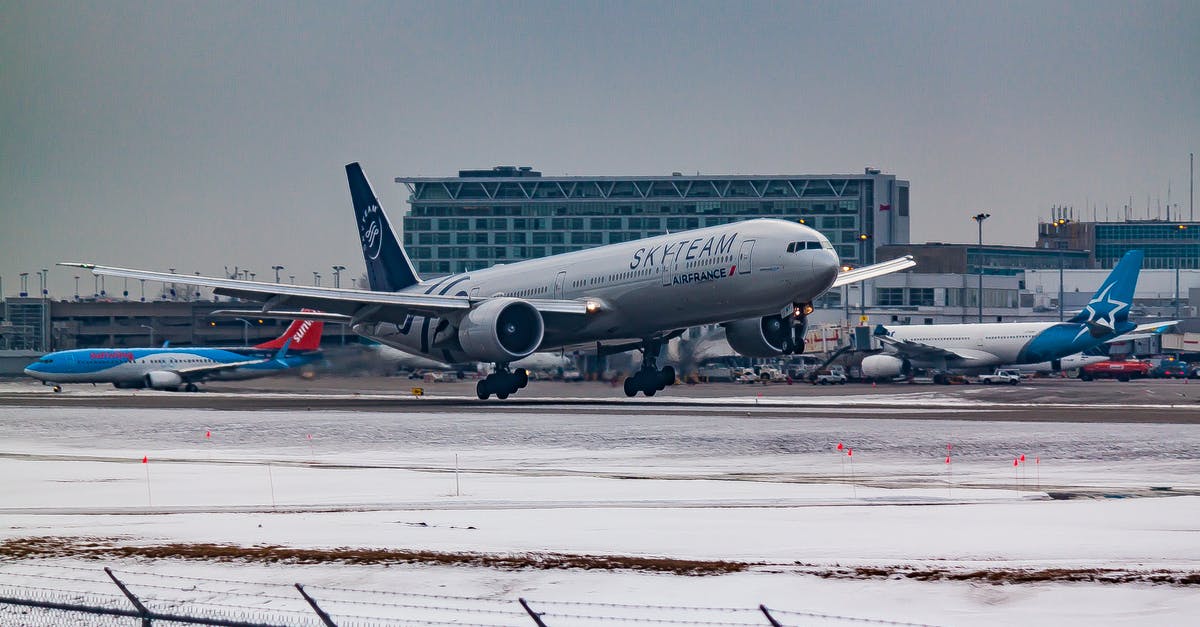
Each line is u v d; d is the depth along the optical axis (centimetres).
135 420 19850
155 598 6575
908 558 7375
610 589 6688
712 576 6950
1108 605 6325
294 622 6016
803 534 8188
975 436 14350
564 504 9662
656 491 10350
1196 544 7756
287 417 19588
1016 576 6862
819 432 15012
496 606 6347
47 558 7631
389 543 7962
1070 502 9575
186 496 10494
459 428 16538
